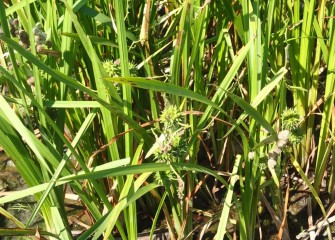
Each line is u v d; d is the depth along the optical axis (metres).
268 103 0.40
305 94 0.46
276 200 0.43
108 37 0.42
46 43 0.35
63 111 0.38
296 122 0.37
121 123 0.40
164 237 0.46
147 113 0.45
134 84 0.29
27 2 0.33
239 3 0.43
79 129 0.38
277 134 0.34
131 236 0.39
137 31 0.42
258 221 0.45
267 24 0.36
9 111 0.32
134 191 0.35
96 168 0.35
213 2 0.42
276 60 0.46
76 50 0.38
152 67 0.39
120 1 0.32
